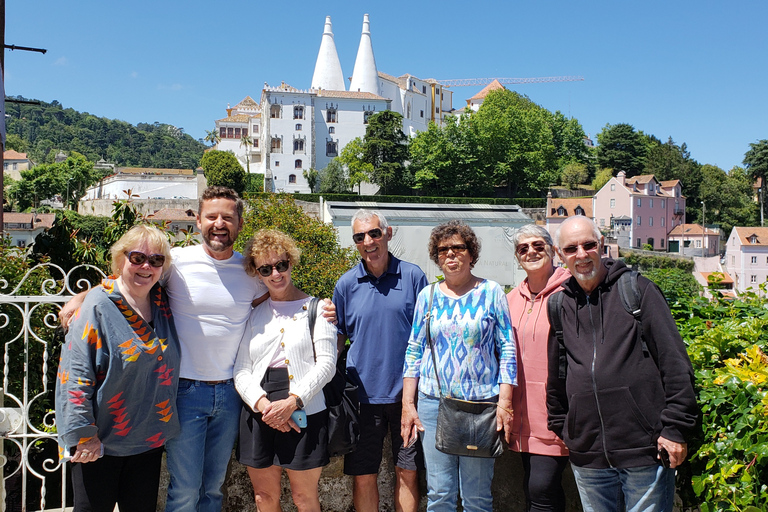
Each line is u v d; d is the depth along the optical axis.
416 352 3.61
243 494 3.94
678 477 3.41
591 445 3.10
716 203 89.62
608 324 3.12
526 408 3.47
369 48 95.88
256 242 3.46
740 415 2.88
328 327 3.49
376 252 3.72
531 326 3.53
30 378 5.07
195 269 3.40
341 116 81.69
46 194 88.19
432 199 69.19
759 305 4.26
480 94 115.00
